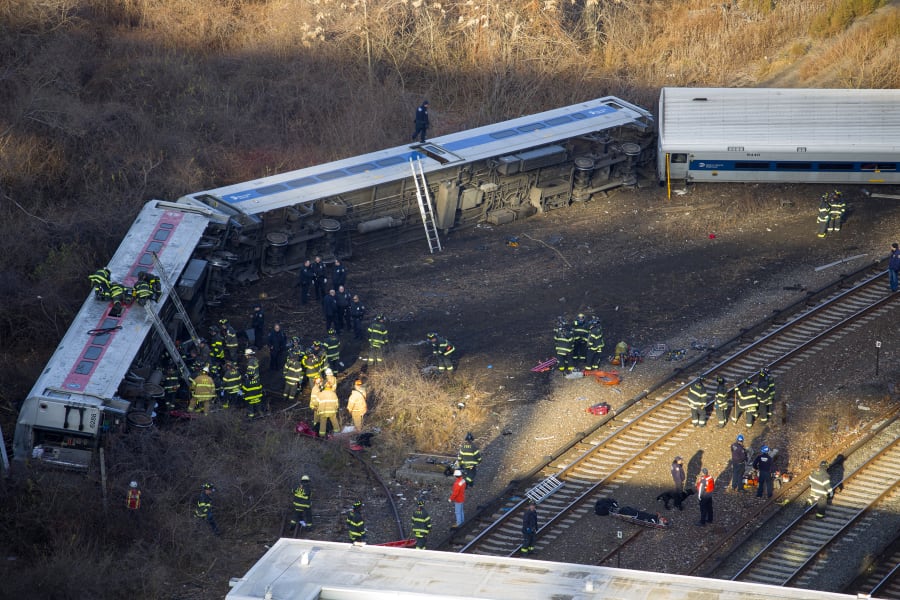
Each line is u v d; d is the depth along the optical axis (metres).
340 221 123.25
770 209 137.12
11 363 100.19
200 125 144.50
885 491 88.00
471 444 87.62
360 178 124.88
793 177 138.50
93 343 92.25
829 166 137.12
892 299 116.50
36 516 78.62
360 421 95.00
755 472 89.44
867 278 121.00
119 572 75.19
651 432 96.00
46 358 102.19
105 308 97.12
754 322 112.94
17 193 124.00
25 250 113.44
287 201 118.88
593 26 171.88
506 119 154.50
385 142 146.50
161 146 135.88
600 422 96.25
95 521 79.69
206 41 164.12
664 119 139.00
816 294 117.25
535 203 137.38
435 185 129.62
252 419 95.25
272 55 161.12
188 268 106.38
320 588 57.22
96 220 118.06
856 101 138.25
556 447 93.88
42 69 144.12
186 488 85.38
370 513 85.62
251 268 118.88
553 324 113.12
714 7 182.12
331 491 87.88
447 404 98.31
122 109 137.88
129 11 165.25
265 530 83.25
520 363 106.44
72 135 131.75
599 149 142.12
